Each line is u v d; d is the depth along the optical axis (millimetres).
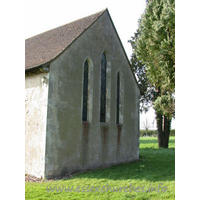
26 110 8711
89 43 10461
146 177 8562
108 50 11812
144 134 43844
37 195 6059
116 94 12180
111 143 11461
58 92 8586
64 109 8789
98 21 11203
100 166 10547
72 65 9352
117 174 8961
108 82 11648
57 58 8617
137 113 14195
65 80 8938
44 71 8195
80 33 9867
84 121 9891
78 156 9312
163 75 11805
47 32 13312
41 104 8266
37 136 8188
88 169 9773
